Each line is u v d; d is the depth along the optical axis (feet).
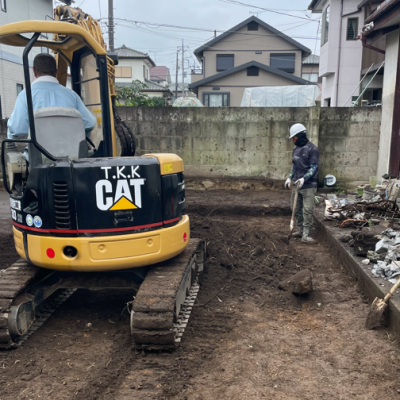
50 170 10.42
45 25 10.64
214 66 101.60
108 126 12.31
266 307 13.55
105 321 12.67
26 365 10.02
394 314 11.14
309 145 19.76
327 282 15.49
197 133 31.65
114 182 10.54
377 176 30.19
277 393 8.80
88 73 14.89
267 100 46.70
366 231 15.94
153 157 11.37
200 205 26.76
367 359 10.09
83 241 10.44
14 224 11.83
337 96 57.00
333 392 8.81
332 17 55.47
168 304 10.07
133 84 57.88
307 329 11.91
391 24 25.29
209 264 16.78
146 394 8.82
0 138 31.86
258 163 31.68
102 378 9.43
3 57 49.90
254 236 19.44
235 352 10.60
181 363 10.03
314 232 22.52
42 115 11.17
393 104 27.09
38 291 12.11
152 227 11.09
